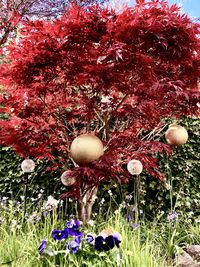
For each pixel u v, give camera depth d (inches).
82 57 140.3
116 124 187.0
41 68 145.7
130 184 239.5
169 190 235.5
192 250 182.7
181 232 200.4
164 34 135.6
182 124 238.2
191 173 239.3
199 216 228.2
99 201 235.0
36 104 165.2
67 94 172.4
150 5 137.7
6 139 167.9
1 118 235.3
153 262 143.0
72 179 161.8
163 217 233.0
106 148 169.3
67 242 133.6
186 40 136.6
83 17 133.3
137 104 153.7
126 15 130.0
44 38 135.6
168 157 237.8
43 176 247.8
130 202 237.0
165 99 161.2
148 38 135.6
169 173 236.1
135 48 135.3
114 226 178.1
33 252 139.9
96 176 147.7
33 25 136.7
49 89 158.1
